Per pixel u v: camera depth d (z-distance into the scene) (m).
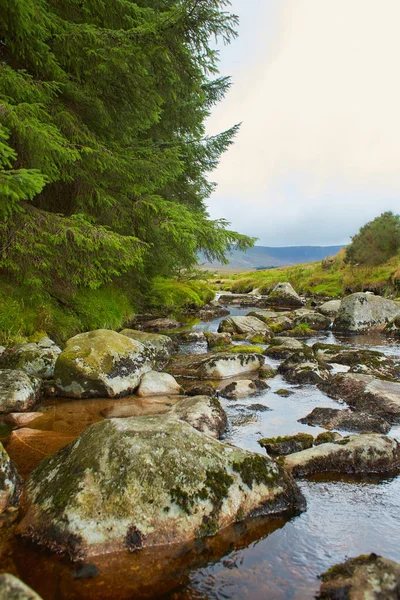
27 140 7.29
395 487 3.88
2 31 7.54
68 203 11.43
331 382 7.62
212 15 8.65
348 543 2.97
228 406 6.55
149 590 2.45
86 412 6.11
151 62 9.48
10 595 1.85
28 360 7.65
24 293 10.27
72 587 2.45
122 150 10.28
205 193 19.73
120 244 9.05
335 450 4.31
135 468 3.20
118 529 2.83
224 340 12.96
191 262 16.70
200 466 3.34
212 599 2.39
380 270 32.47
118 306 15.49
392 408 6.04
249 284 49.44
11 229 8.32
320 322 18.34
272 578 2.57
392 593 2.20
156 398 6.99
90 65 8.88
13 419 5.57
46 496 3.16
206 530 2.97
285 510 3.36
